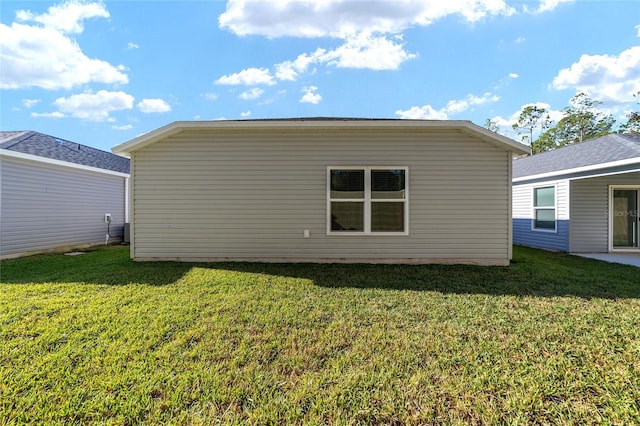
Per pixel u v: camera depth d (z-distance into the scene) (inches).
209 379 90.5
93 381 88.8
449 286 188.9
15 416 75.5
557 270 234.1
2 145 309.0
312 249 258.7
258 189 258.7
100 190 432.1
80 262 265.1
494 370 95.4
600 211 343.0
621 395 83.1
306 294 171.8
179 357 102.7
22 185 319.0
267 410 78.5
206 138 258.5
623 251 340.5
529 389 85.9
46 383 87.9
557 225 357.4
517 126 1358.3
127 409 78.2
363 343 113.3
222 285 188.4
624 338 116.6
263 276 210.8
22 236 317.7
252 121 244.2
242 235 260.1
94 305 149.8
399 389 86.4
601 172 305.7
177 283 191.8
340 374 93.6
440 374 93.4
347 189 257.8
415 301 160.9
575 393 84.4
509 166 250.7
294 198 258.4
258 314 140.8
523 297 167.8
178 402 81.0
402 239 255.1
